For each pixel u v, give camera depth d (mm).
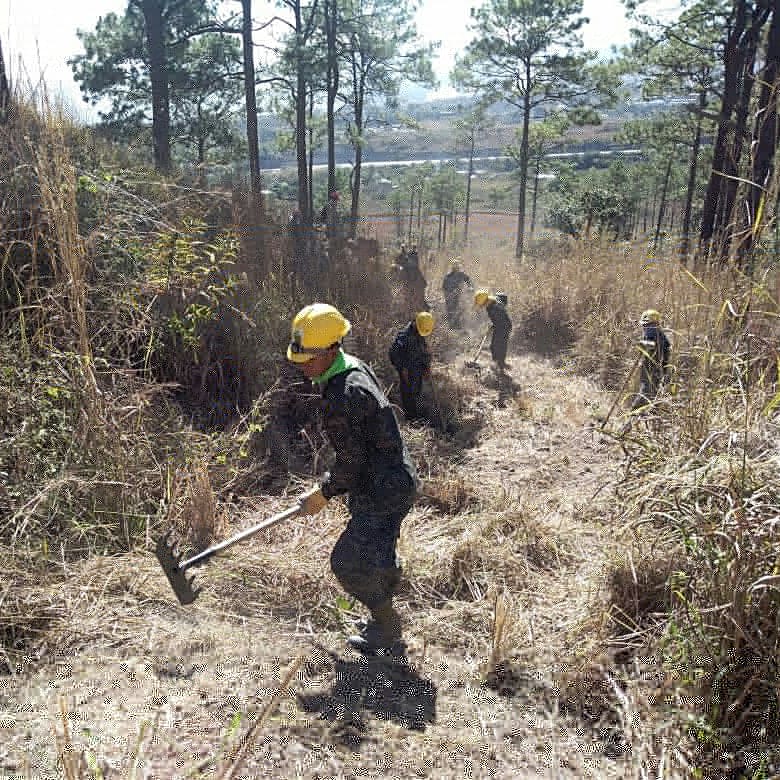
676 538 3338
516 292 12922
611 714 2932
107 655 3016
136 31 21109
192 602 3223
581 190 35656
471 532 4578
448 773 2520
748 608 2709
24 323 4633
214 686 2840
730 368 3967
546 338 11727
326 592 3754
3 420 4164
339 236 10227
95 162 6539
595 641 3291
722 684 2762
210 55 22250
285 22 18484
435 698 3006
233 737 2516
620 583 3562
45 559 3588
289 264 7980
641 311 9977
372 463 3176
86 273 5188
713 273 4840
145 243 5805
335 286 8242
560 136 32688
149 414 5035
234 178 8453
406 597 3912
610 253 12289
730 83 13477
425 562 4172
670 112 27172
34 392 4254
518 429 7266
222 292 6125
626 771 2557
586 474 6020
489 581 4035
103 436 4281
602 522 4879
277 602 3637
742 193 4238
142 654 3031
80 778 2051
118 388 4887
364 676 3084
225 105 24406
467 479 5855
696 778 2441
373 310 8555
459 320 12625
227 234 6750
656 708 2754
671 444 3908
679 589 3104
